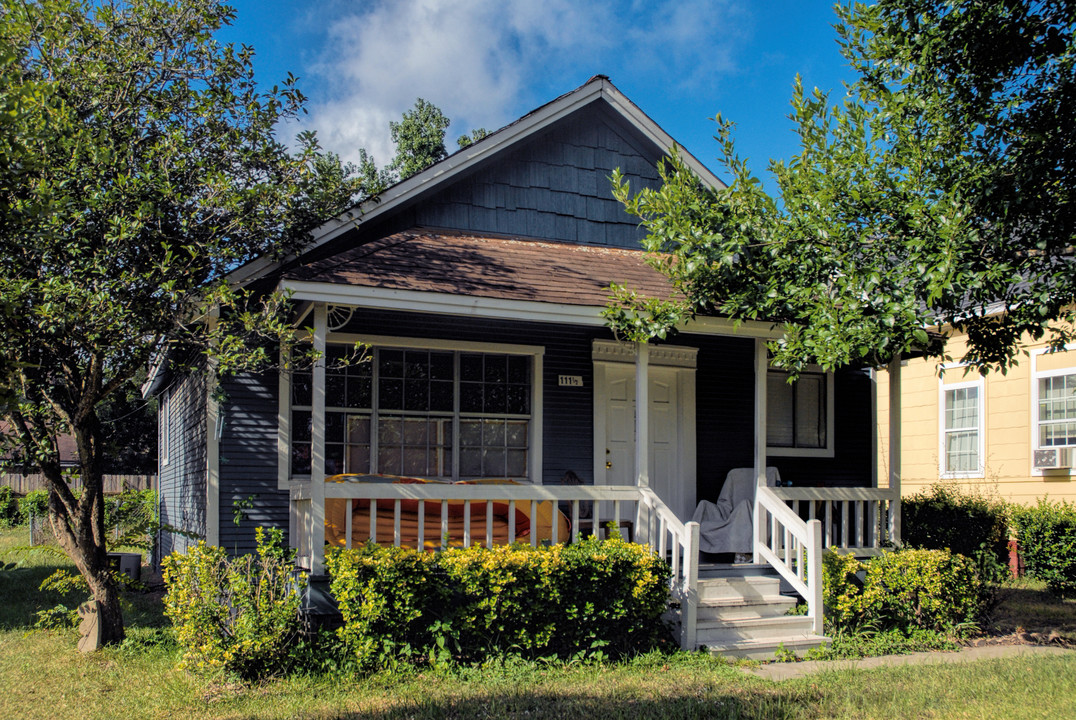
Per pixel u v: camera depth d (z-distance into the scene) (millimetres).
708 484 12602
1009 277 7758
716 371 12914
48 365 8781
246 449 10062
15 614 11430
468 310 9180
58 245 8188
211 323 9562
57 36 8586
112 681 7809
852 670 8336
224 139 9602
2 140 4836
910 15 8219
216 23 9789
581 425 11812
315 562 8406
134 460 34656
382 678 7742
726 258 8820
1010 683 7789
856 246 8602
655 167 13453
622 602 8773
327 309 8836
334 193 10273
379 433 10781
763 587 10289
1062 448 14727
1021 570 14273
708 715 6770
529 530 10305
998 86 8188
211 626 7773
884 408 18453
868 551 11453
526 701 7059
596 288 10461
